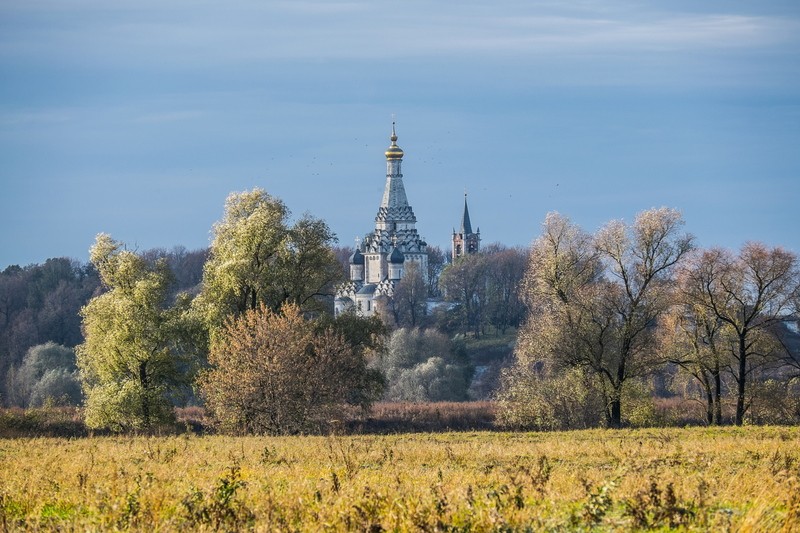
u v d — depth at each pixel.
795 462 93.62
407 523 53.88
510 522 54.12
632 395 188.50
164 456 104.31
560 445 114.94
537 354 193.62
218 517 57.88
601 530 54.59
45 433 186.88
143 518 58.16
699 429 156.62
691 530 52.94
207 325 194.38
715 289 196.88
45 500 68.75
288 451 110.31
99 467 93.81
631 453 97.81
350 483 71.88
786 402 192.00
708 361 195.50
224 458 104.06
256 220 197.38
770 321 197.12
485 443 125.38
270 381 168.62
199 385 191.88
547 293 198.25
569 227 197.62
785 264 194.00
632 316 189.75
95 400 187.62
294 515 58.34
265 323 174.75
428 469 89.00
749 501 61.41
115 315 195.12
